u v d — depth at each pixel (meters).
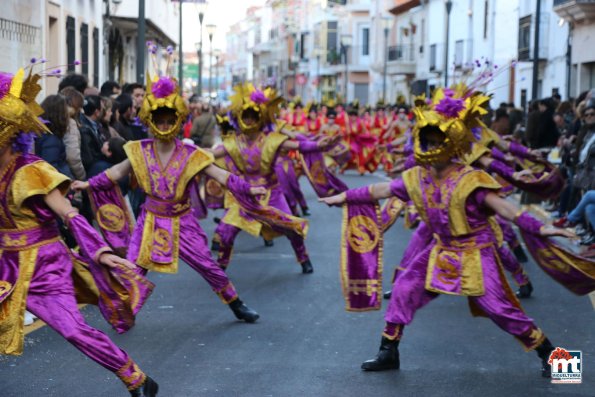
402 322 7.21
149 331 8.53
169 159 8.45
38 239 6.00
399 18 57.12
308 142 11.47
